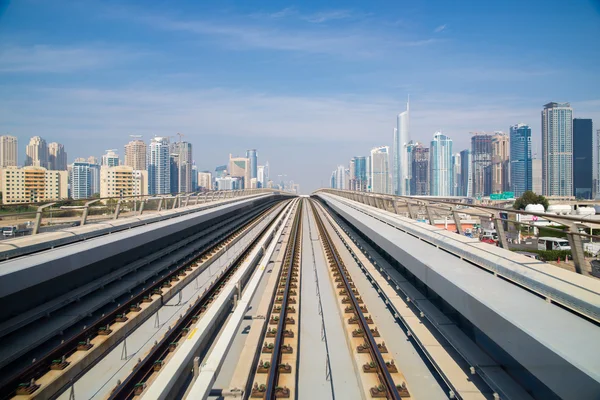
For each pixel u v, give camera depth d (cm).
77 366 568
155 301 855
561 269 516
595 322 382
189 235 1759
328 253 1495
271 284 1045
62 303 743
